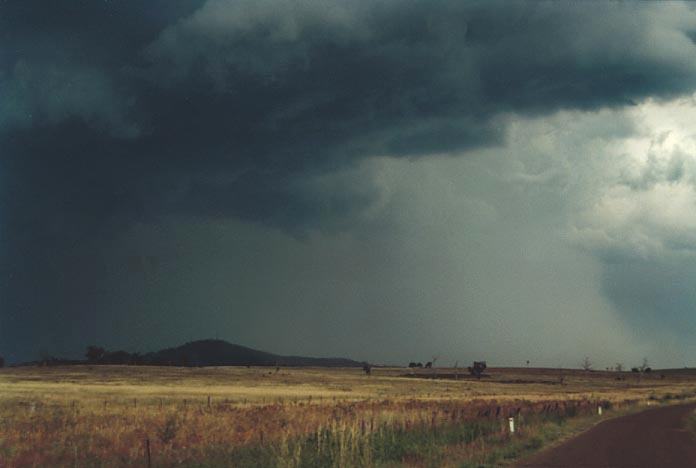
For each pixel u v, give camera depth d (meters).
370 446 19.53
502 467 18.27
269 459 18.00
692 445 25.66
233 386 113.94
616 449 23.77
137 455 19.03
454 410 35.06
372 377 180.75
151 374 157.25
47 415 33.22
